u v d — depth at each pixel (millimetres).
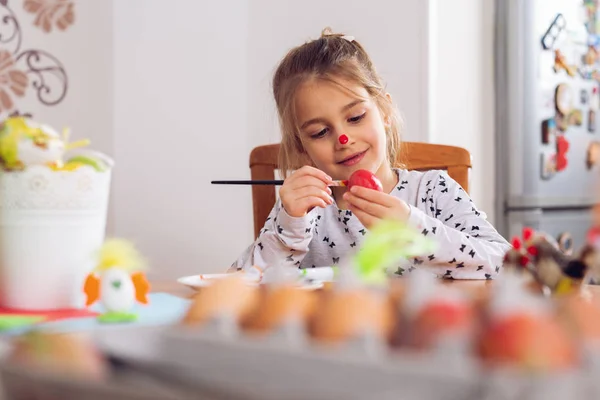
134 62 2787
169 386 291
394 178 1545
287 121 1520
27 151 668
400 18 2229
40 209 657
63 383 279
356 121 1401
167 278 2752
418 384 254
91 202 678
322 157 1426
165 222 2771
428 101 2156
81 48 2777
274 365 281
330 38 1556
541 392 241
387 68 2273
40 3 2695
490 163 2344
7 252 664
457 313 309
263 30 2652
